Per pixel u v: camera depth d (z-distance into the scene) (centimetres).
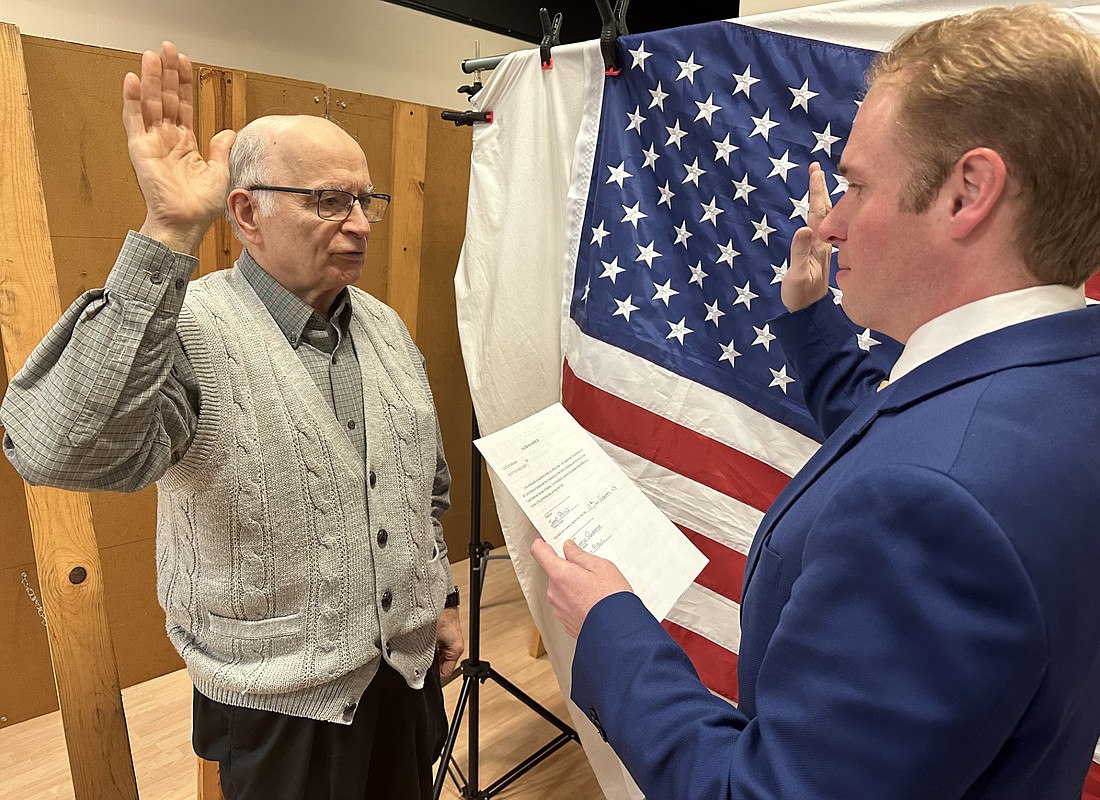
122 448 93
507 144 180
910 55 59
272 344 114
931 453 51
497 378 185
